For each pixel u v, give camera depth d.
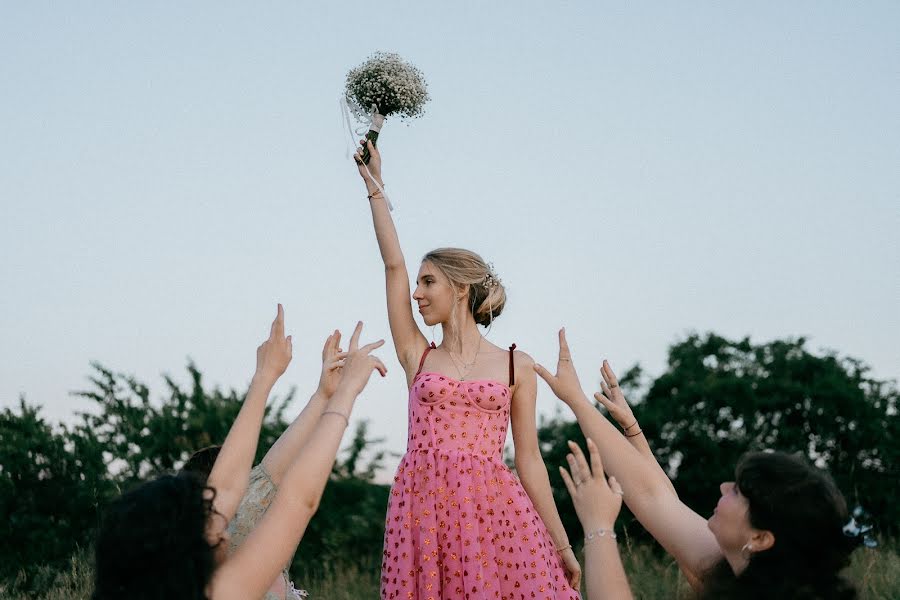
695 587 2.82
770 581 2.40
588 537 2.60
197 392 10.80
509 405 4.97
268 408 11.33
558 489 13.75
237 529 3.85
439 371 4.98
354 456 12.45
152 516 2.41
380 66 5.01
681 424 14.64
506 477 4.77
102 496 9.28
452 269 5.02
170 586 2.38
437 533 4.61
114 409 10.45
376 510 12.45
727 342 16.41
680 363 16.41
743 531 2.49
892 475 14.40
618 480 2.93
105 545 2.41
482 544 4.60
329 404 2.86
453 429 4.80
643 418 14.59
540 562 4.61
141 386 10.60
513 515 4.68
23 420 9.65
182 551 2.42
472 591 4.47
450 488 4.66
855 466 14.48
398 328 5.07
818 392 14.74
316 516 11.48
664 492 2.93
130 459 10.02
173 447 10.21
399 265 5.05
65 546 8.86
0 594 8.27
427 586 4.49
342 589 9.88
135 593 2.38
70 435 9.66
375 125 5.04
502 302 5.13
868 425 14.57
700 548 2.79
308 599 9.52
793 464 2.48
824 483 2.44
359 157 5.05
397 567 4.57
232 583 2.53
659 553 10.63
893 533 13.52
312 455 2.73
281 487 2.69
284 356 3.12
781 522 2.42
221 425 10.43
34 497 9.12
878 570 7.70
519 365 5.05
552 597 4.57
